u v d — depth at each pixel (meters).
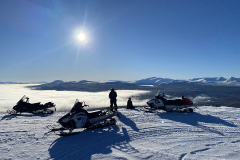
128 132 5.95
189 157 3.85
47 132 6.01
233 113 9.31
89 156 3.97
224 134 5.70
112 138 5.32
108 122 6.93
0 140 5.11
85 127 5.95
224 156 3.90
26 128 6.51
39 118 8.48
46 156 3.99
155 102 9.96
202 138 5.28
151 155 3.98
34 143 4.89
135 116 8.70
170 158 3.81
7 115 9.42
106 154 4.07
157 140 5.10
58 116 9.05
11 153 4.16
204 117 8.35
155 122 7.42
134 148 4.46
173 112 9.88
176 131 6.05
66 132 5.96
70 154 4.10
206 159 3.74
